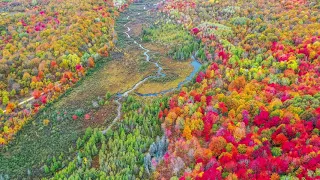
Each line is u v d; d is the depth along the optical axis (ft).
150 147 337.93
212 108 371.15
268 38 513.86
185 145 328.08
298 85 393.29
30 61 479.41
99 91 479.00
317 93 357.41
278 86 400.26
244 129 329.52
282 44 488.44
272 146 310.65
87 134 378.32
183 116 370.53
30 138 392.68
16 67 473.26
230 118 354.74
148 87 484.33
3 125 398.83
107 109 435.94
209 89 422.41
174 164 313.12
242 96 382.63
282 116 335.06
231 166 289.12
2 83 445.78
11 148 379.55
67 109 440.04
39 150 373.20
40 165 352.28
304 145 292.40
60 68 498.69
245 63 470.80
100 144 366.22
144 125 369.50
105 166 321.93
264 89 393.91
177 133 356.38
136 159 331.77
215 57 516.32
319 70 417.69
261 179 266.98
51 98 455.22
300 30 514.27
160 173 313.53
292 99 354.33
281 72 437.58
